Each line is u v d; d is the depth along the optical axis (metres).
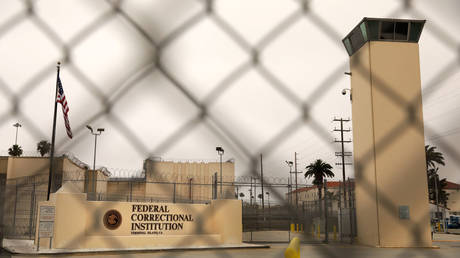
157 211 17.75
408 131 17.98
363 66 18.66
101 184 27.91
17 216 23.28
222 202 18.78
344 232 22.67
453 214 47.12
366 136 18.36
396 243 17.53
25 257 13.80
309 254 15.10
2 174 25.19
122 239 16.66
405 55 18.28
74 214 16.03
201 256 14.53
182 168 19.39
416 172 17.88
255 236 24.98
